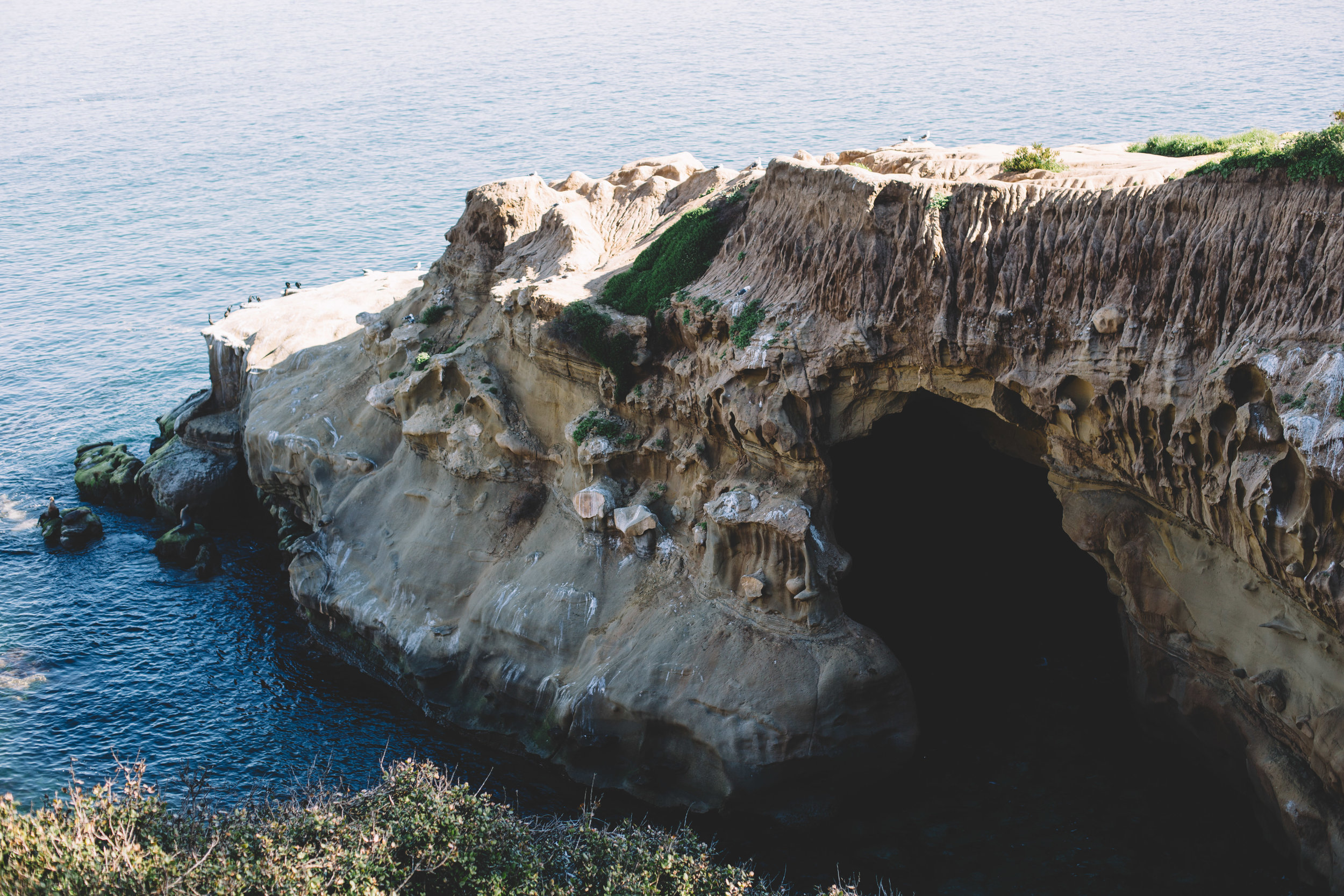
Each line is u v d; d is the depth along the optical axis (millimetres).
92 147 176250
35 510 62969
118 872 27469
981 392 35250
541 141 158750
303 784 39750
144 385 83875
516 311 46094
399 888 28797
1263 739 32406
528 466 46000
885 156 45438
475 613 43344
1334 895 30172
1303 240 28453
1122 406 31703
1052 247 33125
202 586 54312
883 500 44906
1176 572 33844
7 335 96000
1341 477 26094
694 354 41219
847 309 36594
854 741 36531
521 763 40500
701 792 37156
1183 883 32500
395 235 122750
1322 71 145000
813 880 33938
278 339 63500
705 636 38281
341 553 48625
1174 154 43562
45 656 48219
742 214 44031
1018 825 35344
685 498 41438
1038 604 44594
